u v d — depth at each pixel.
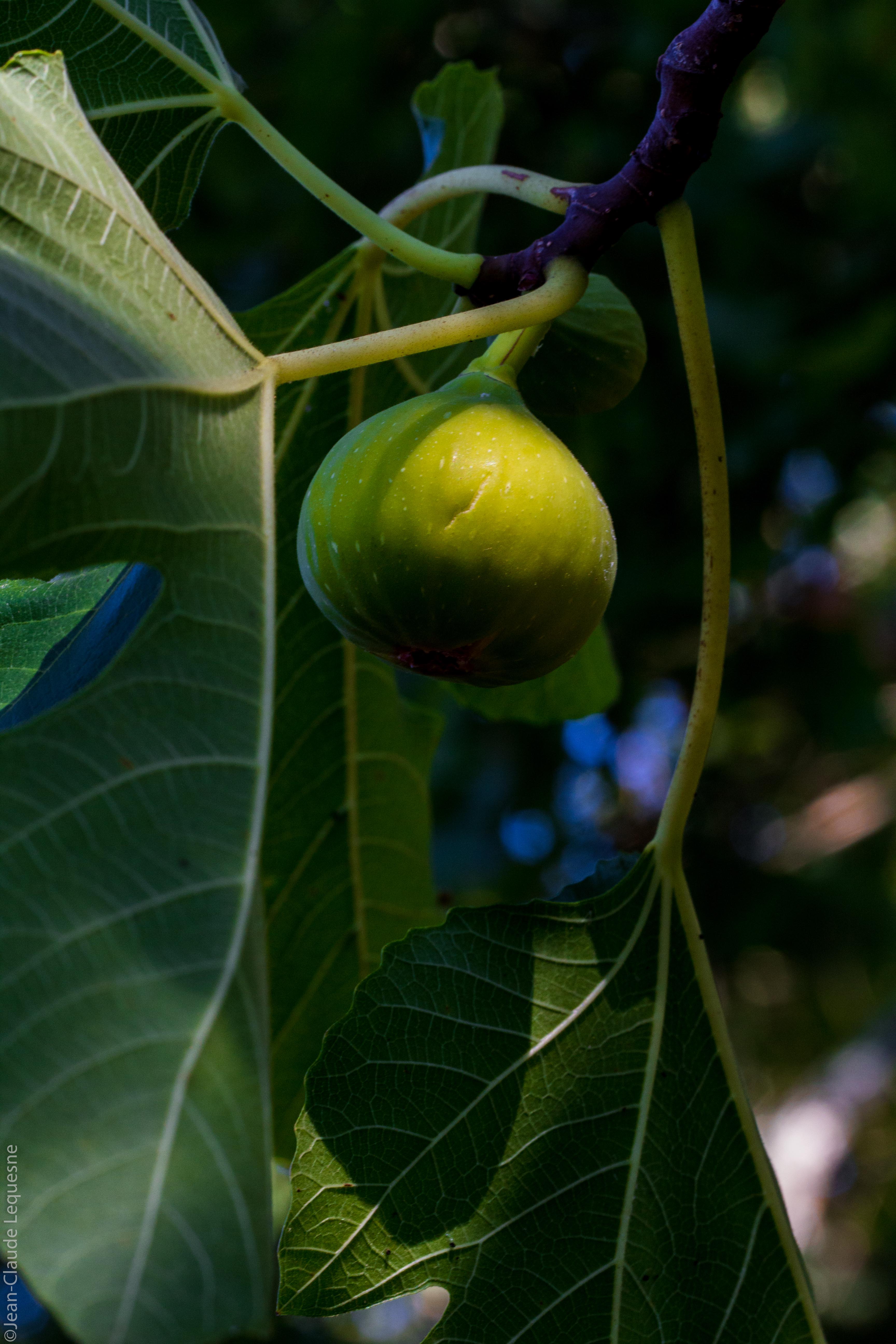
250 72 1.01
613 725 1.15
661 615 1.05
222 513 0.35
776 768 1.29
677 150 0.39
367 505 0.38
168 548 0.34
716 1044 0.43
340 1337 1.37
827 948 1.20
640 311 0.92
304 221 1.00
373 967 0.52
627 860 0.43
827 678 1.13
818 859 1.32
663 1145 0.42
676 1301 0.42
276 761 0.50
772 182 0.96
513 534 0.38
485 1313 0.40
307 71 0.94
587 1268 0.41
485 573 0.38
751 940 1.19
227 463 0.35
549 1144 0.41
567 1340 0.41
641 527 1.00
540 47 0.97
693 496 0.99
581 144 0.96
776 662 1.13
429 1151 0.40
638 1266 0.41
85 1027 0.32
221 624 0.34
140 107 0.42
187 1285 0.31
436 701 0.75
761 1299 0.42
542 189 0.40
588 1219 0.41
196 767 0.33
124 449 0.34
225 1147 0.32
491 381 0.39
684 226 0.39
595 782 1.25
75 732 0.33
